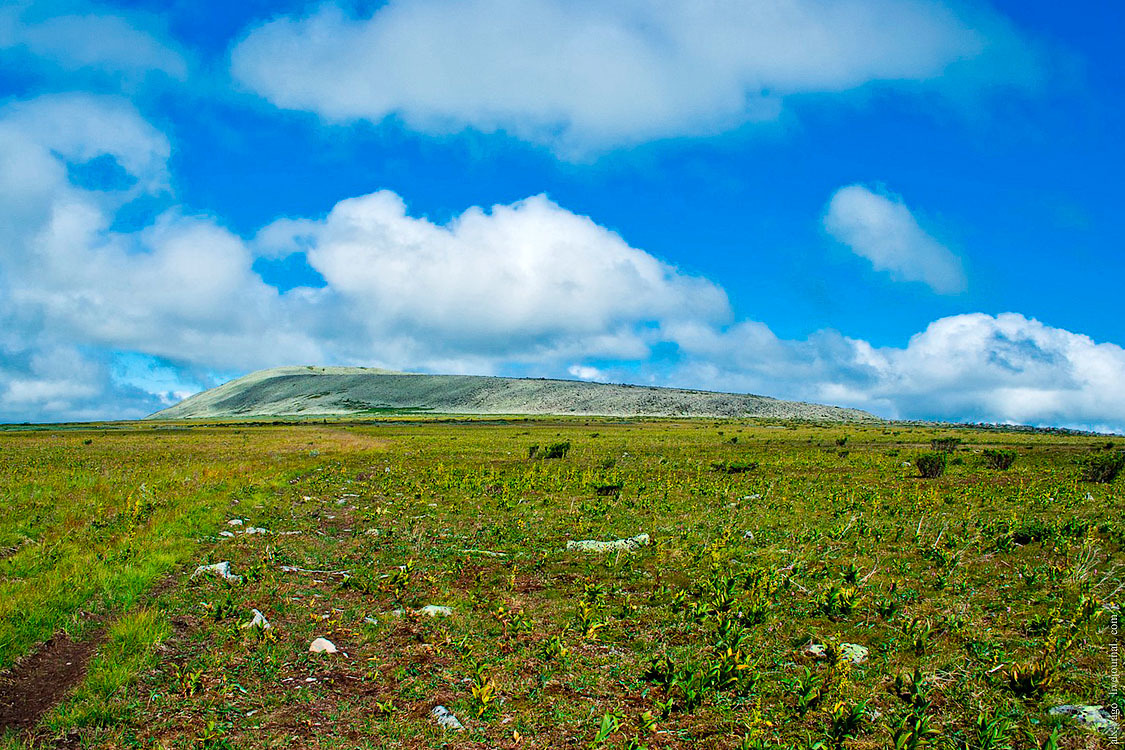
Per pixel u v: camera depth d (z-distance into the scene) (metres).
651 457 42.09
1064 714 6.77
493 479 28.72
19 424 167.12
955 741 6.37
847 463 36.22
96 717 6.68
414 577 12.46
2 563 12.05
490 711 6.89
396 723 6.69
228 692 7.36
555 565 13.46
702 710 7.06
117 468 31.59
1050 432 113.25
